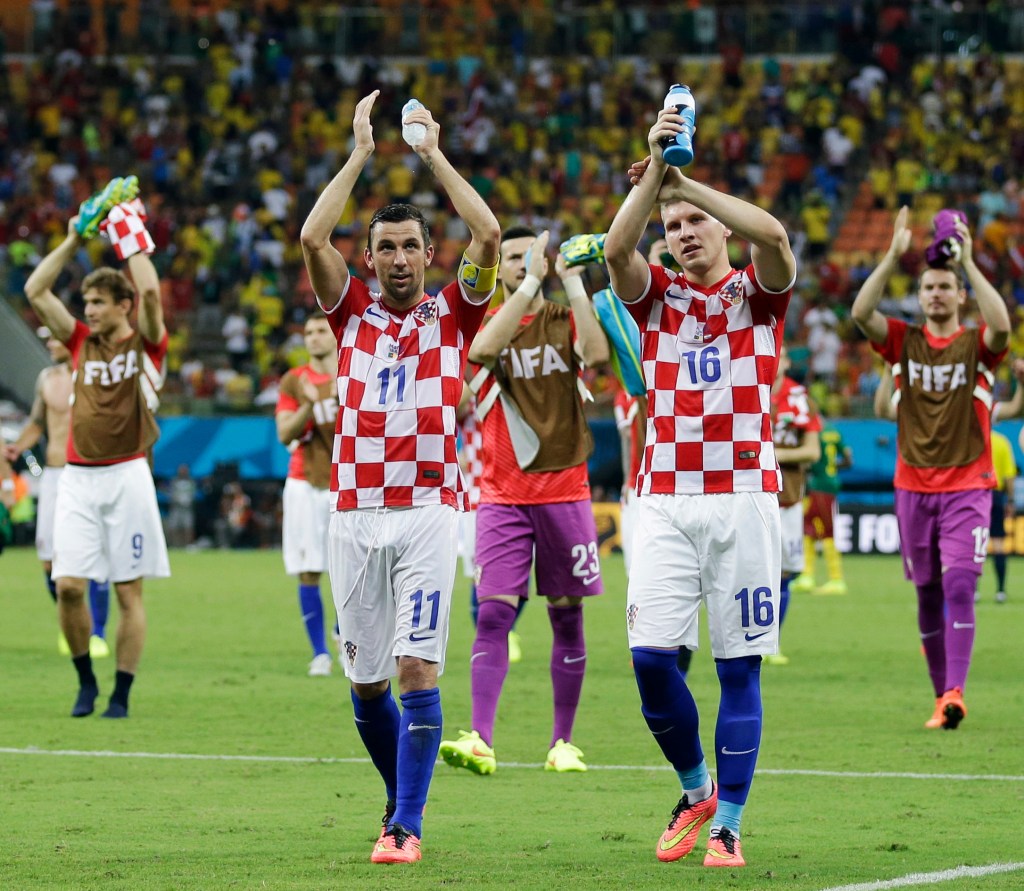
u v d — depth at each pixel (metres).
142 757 21.03
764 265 14.59
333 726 23.91
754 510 14.87
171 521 74.56
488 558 20.73
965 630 23.98
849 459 51.78
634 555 15.30
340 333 15.46
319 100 101.94
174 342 86.25
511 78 103.00
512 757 21.38
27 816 16.92
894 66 100.31
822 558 70.69
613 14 104.31
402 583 15.15
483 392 21.23
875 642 37.06
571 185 96.62
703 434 14.94
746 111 98.62
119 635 25.02
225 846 15.34
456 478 15.37
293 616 43.25
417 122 15.22
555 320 21.25
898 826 16.52
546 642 37.31
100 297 24.98
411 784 14.94
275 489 74.88
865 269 85.56
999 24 101.25
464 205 15.17
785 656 34.22
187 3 105.81
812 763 20.67
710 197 14.34
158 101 100.50
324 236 15.02
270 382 80.00
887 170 94.31
